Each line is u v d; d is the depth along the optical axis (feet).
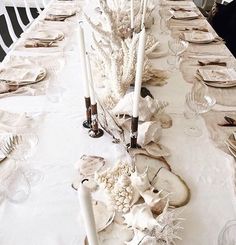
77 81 3.76
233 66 4.28
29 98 3.38
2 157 2.48
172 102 3.38
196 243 1.86
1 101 3.31
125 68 2.95
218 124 3.00
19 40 4.91
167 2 7.09
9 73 3.83
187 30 5.49
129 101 2.78
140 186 2.00
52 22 5.66
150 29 5.58
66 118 3.04
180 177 2.32
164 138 2.80
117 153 2.57
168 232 1.73
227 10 7.13
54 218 2.01
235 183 2.30
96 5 6.69
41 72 3.86
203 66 4.23
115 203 1.95
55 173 2.37
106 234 1.87
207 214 2.05
